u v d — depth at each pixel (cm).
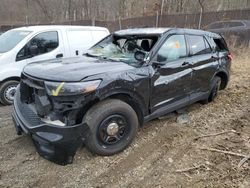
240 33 1354
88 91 346
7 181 338
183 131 471
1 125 494
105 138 380
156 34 464
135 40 487
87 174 354
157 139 443
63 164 355
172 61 466
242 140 439
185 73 487
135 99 405
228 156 392
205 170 360
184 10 2250
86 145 375
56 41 695
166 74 449
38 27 693
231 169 361
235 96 668
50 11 2895
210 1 2142
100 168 366
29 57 641
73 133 338
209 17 1562
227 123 509
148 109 433
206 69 546
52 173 354
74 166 369
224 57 611
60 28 710
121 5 2719
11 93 625
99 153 381
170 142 434
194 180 340
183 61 485
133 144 425
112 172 358
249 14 1480
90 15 2762
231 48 1272
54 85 346
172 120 516
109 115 372
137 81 397
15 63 621
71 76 355
